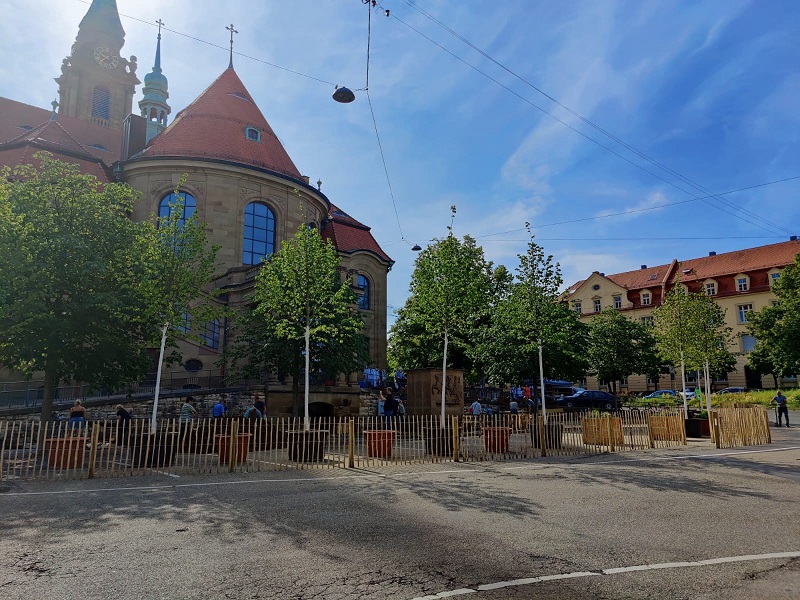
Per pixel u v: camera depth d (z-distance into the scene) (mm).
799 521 7914
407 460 15281
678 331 26062
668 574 5672
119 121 70062
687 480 11461
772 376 60906
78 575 5625
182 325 16734
